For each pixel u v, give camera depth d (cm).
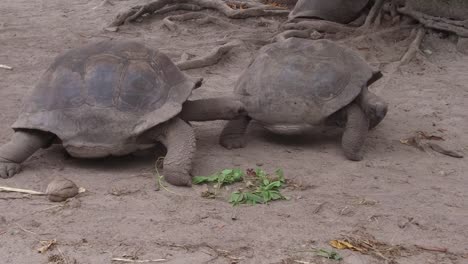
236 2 1234
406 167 537
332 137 611
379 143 598
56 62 511
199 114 534
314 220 421
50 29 1111
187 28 1105
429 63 896
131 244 379
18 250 368
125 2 1352
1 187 455
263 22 1148
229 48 929
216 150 562
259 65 576
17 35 1061
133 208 430
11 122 626
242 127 574
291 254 374
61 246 374
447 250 386
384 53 946
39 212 421
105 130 472
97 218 413
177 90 500
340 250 380
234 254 371
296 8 1108
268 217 423
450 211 447
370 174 514
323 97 536
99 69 488
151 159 532
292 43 583
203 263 360
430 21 971
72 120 474
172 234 393
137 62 498
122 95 479
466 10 938
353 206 447
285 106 542
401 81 827
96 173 495
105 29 1091
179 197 450
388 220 426
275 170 514
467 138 621
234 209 434
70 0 1419
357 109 550
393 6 1052
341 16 1071
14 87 768
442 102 739
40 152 541
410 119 677
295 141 596
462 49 939
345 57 565
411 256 377
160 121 472
